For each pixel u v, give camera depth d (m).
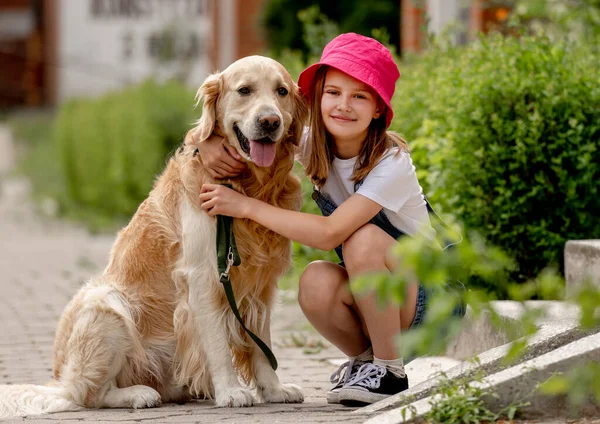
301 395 8.05
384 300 4.37
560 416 6.33
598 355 6.41
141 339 8.19
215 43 46.16
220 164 7.75
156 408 7.90
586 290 4.31
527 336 4.59
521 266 11.04
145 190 30.06
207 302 7.81
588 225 10.93
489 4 16.83
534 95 10.95
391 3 31.56
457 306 7.72
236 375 7.97
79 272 19.27
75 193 35.56
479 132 10.96
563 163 10.89
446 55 13.67
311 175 7.98
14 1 84.81
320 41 16.36
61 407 7.91
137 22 68.88
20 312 14.32
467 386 6.50
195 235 7.80
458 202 11.06
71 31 70.94
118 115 31.06
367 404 7.57
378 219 7.84
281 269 8.09
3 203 40.44
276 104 7.68
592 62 12.23
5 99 76.38
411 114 12.80
